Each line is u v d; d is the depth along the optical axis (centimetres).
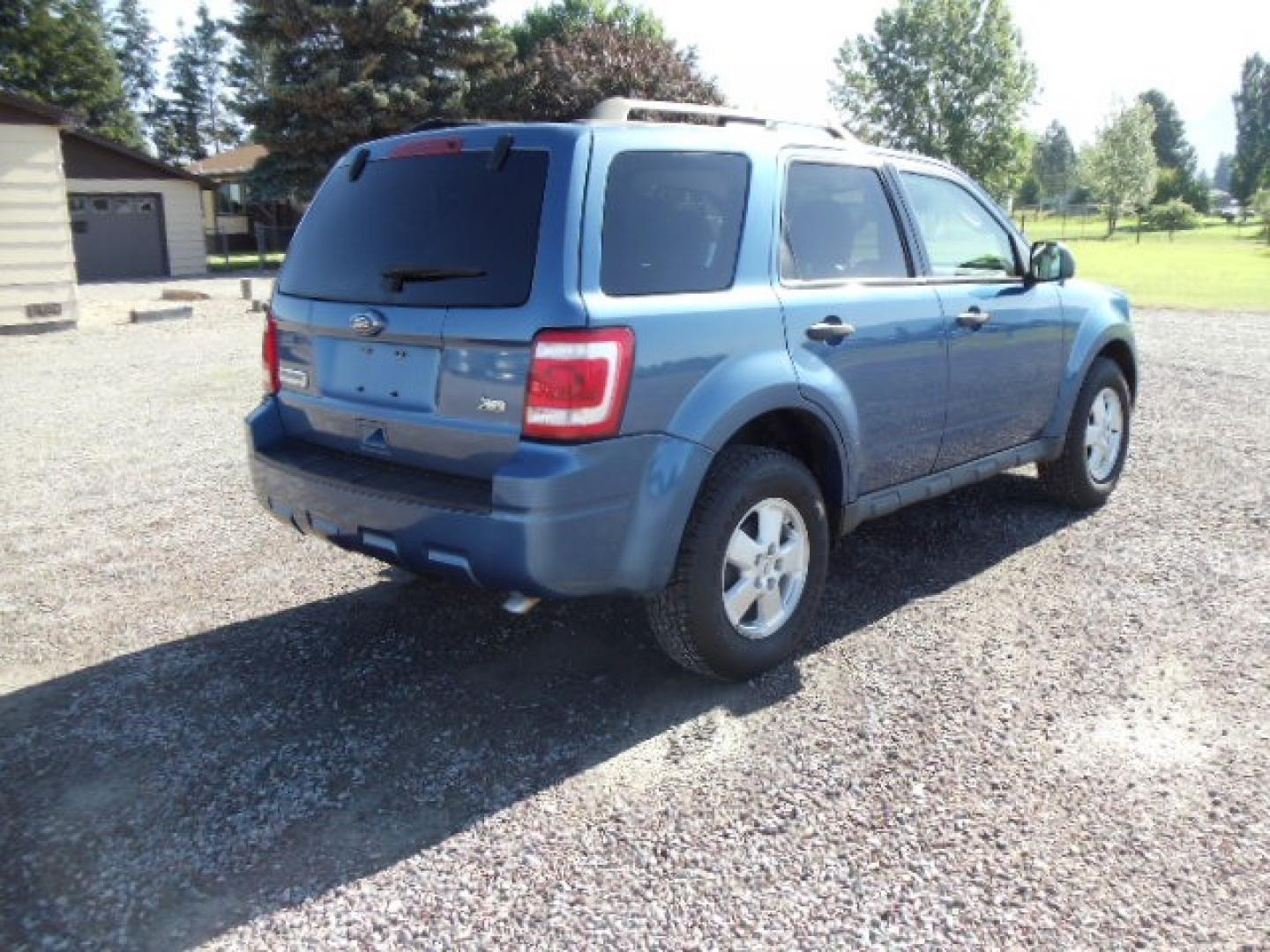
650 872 272
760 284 366
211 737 345
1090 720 344
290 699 371
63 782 319
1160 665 383
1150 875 266
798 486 377
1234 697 357
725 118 403
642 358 320
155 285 2477
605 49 3444
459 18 3262
